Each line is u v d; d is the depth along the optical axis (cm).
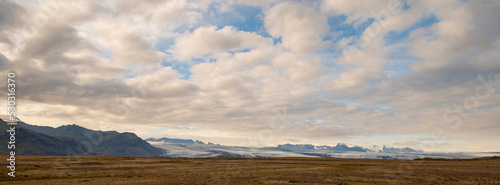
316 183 6538
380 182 6638
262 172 8875
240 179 7300
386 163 13200
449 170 9025
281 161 14250
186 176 7900
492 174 7788
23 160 9600
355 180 6969
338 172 8775
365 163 13188
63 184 5997
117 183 6347
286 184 6419
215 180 7088
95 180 6731
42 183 5984
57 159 10850
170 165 10812
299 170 9450
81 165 9375
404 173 8306
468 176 7444
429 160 16650
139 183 6388
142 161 12044
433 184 6222
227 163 12262
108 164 10112
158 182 6594
